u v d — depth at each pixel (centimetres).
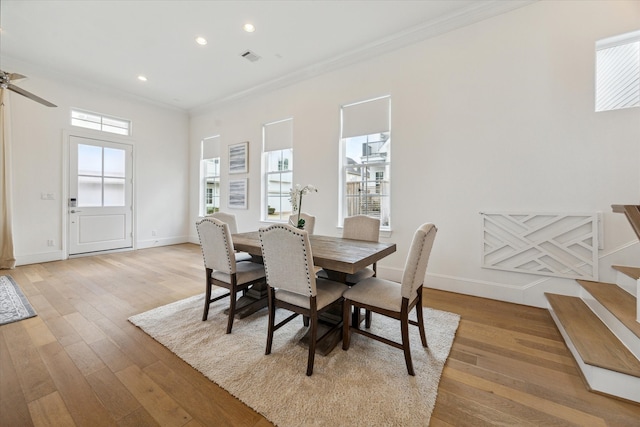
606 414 132
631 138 226
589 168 240
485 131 284
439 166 310
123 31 322
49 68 414
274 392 147
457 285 303
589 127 239
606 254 236
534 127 261
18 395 144
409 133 328
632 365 144
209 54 373
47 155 427
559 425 126
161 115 575
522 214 265
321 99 405
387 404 139
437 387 152
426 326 223
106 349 188
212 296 289
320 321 227
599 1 235
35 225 419
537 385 153
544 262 260
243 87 484
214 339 202
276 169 480
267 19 300
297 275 168
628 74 240
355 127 375
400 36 323
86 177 472
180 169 611
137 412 134
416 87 323
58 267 401
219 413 134
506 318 238
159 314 244
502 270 279
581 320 200
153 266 413
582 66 242
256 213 499
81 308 257
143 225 552
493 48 279
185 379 159
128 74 435
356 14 292
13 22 305
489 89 281
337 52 366
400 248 338
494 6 271
